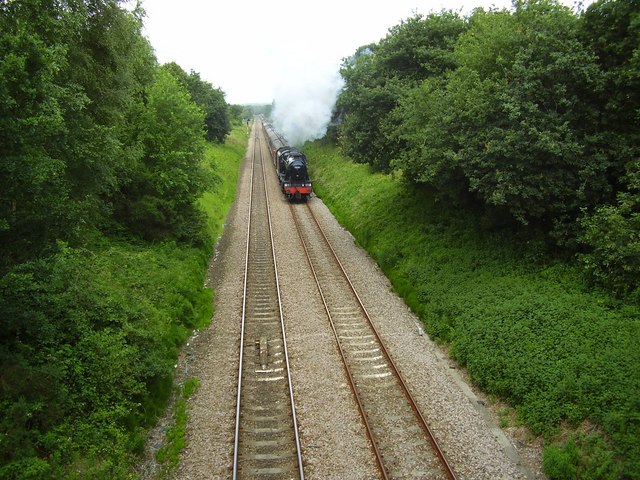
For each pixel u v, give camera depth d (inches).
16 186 309.4
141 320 482.0
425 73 898.7
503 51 569.6
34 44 334.3
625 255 433.7
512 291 530.9
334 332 550.3
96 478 311.0
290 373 468.1
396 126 799.1
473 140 548.4
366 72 981.2
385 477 329.7
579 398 368.2
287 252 855.1
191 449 367.6
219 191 1285.7
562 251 552.1
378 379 461.1
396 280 698.8
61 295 418.3
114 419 361.7
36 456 300.7
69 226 360.2
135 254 666.2
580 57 502.3
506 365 434.6
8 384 313.6
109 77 570.6
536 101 526.0
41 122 329.1
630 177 480.7
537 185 519.2
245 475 338.6
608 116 521.7
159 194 788.6
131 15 581.6
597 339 416.2
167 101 812.0
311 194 1405.0
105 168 539.5
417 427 390.3
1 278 325.7
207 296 660.7
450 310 556.1
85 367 382.6
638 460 303.7
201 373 478.0
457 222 751.1
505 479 335.0
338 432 382.9
